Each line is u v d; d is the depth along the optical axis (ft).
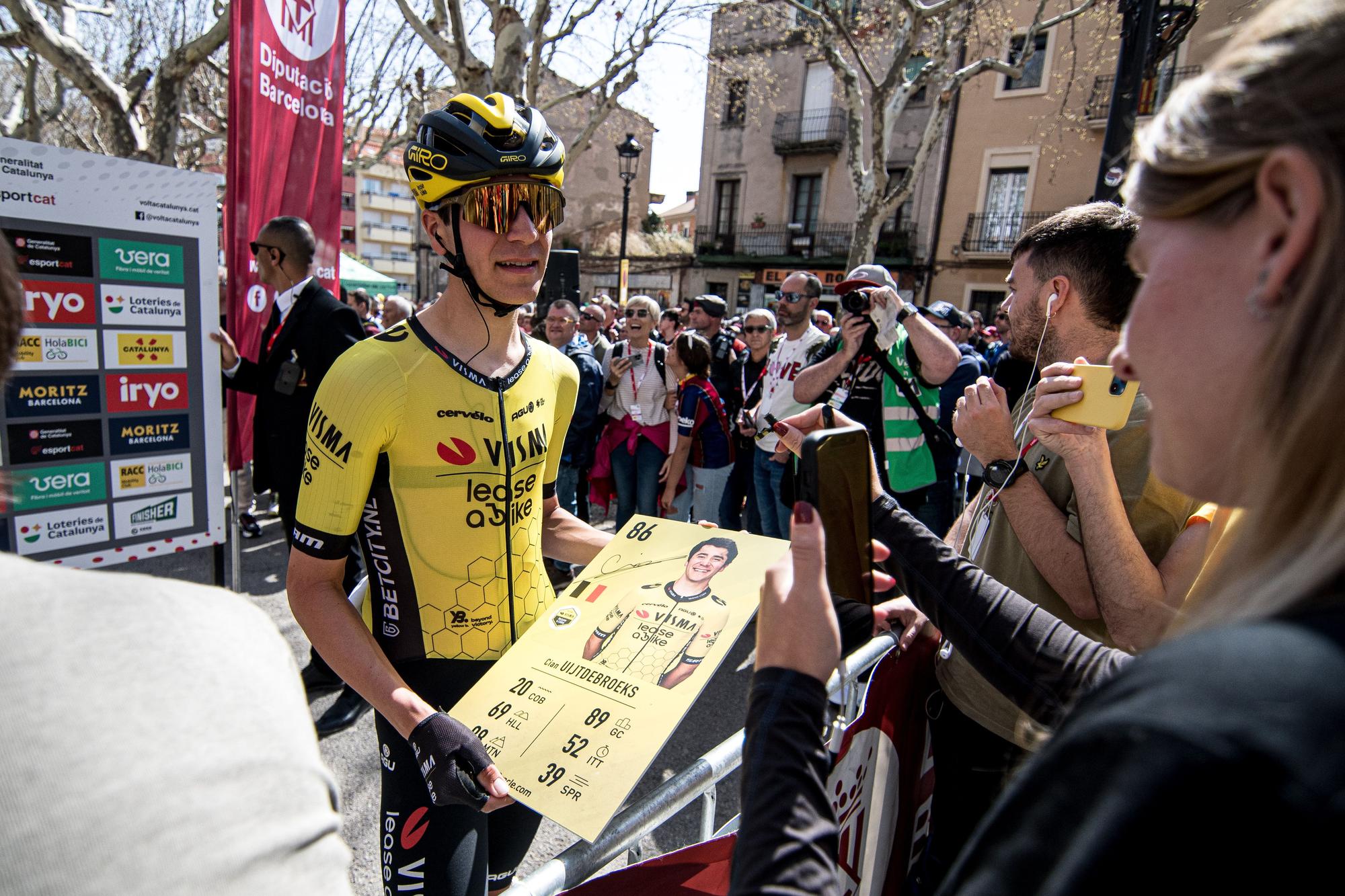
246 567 13.98
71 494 8.13
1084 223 4.23
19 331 1.69
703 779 4.10
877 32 40.65
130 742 1.29
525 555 4.44
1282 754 0.97
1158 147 1.48
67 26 28.27
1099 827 1.09
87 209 7.80
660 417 14.43
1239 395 1.40
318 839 1.44
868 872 4.18
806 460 2.58
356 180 190.90
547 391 4.60
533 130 3.96
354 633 3.67
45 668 1.29
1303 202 1.21
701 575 3.80
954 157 53.52
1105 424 3.45
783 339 13.38
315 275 13.60
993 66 33.32
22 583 1.38
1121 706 1.17
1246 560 1.34
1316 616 1.14
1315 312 1.21
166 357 8.67
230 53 11.77
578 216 73.41
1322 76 1.19
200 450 9.07
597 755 3.21
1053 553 3.93
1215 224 1.39
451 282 4.14
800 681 1.99
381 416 3.78
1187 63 33.71
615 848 3.55
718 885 3.35
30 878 1.16
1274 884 0.96
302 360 10.52
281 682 1.58
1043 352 4.48
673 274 69.62
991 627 3.25
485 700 3.61
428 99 42.78
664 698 3.32
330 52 13.32
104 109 27.20
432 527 4.09
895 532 3.62
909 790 4.54
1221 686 1.07
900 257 55.98
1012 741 4.11
